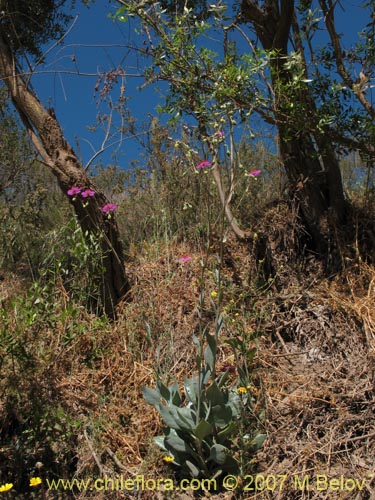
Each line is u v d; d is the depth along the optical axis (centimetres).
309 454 353
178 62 469
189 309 488
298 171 538
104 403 409
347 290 482
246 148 612
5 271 581
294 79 469
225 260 535
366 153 511
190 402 362
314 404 387
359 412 377
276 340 464
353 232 527
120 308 505
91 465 366
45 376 405
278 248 535
